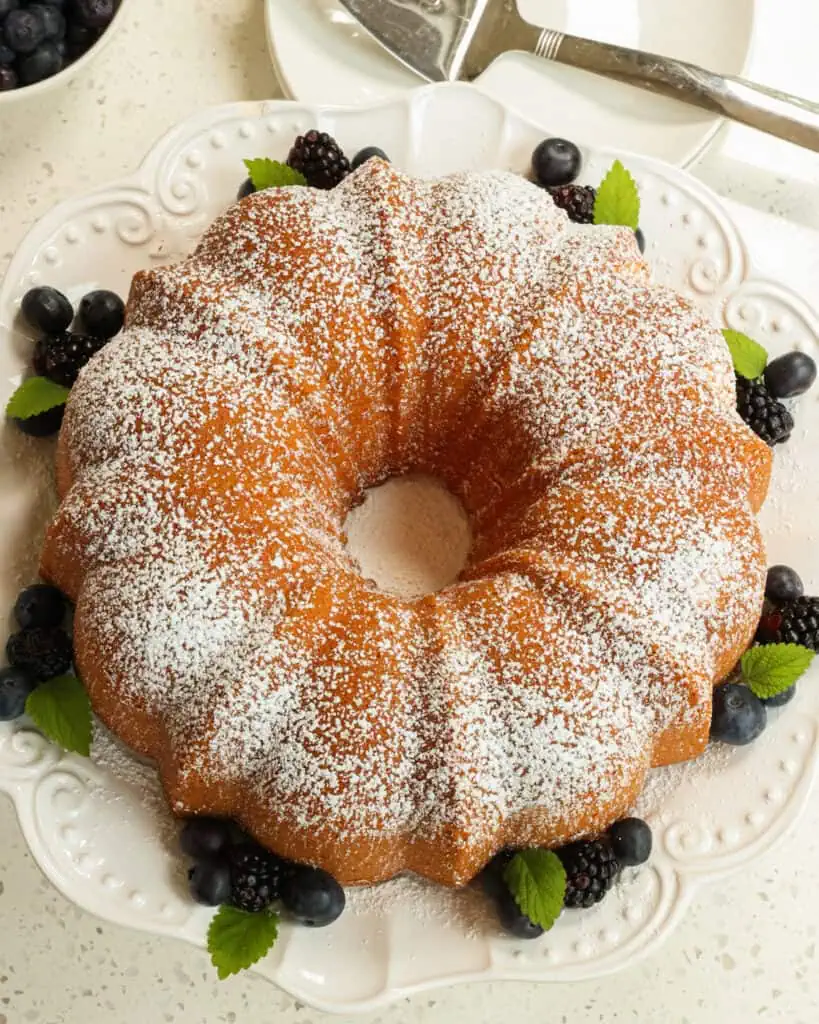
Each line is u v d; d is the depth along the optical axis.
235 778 0.45
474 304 0.49
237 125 0.53
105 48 0.59
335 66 0.58
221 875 0.45
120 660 0.45
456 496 0.54
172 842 0.47
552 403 0.48
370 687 0.45
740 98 0.57
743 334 0.53
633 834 0.47
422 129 0.54
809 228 0.60
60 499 0.50
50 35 0.53
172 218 0.53
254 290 0.49
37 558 0.49
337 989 0.46
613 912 0.47
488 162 0.55
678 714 0.46
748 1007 0.55
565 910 0.47
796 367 0.52
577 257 0.50
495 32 0.58
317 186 0.53
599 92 0.59
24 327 0.51
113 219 0.52
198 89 0.59
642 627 0.46
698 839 0.48
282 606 0.46
